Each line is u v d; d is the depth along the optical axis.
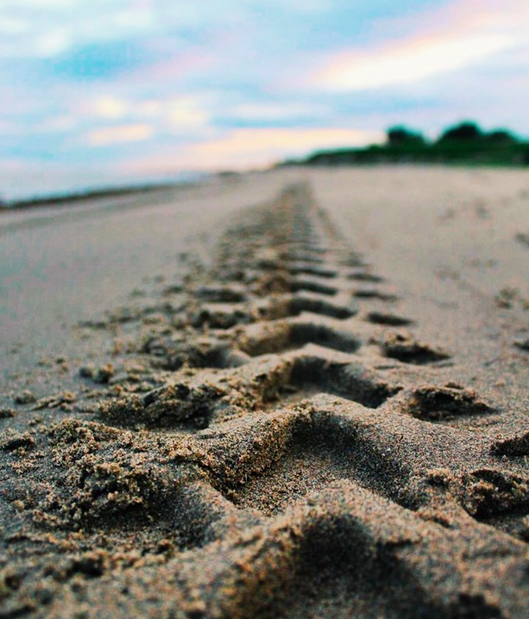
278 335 0.55
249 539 0.23
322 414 0.36
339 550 0.24
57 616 0.20
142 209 2.17
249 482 0.31
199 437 0.34
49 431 0.37
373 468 0.32
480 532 0.23
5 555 0.24
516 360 0.47
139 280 0.85
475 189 2.39
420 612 0.20
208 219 1.68
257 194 2.88
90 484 0.29
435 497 0.27
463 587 0.20
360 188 2.87
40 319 0.66
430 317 0.61
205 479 0.30
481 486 0.27
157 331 0.57
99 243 1.29
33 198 2.82
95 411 0.40
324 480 0.32
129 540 0.26
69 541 0.25
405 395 0.39
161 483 0.29
